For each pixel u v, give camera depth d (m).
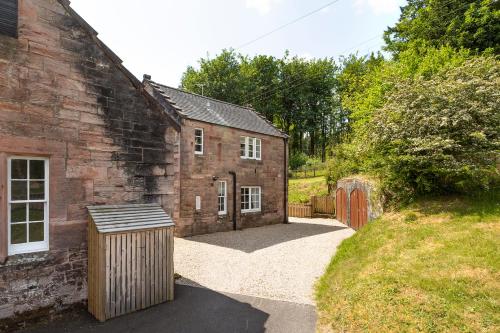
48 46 5.44
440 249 6.42
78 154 5.80
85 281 5.83
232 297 6.56
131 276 5.73
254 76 44.03
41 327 5.09
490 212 7.60
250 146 17.34
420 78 10.23
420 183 9.33
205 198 14.20
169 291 6.36
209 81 40.19
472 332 4.05
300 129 46.31
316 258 9.74
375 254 7.26
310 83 45.38
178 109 13.55
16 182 5.14
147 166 6.96
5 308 4.84
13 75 5.03
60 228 5.52
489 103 8.88
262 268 8.69
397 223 8.73
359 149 11.35
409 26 24.61
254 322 5.39
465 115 8.47
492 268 5.27
